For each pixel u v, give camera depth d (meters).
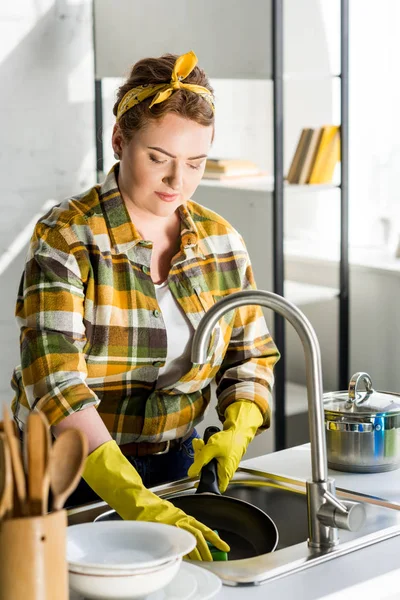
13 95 3.84
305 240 4.56
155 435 1.97
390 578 1.39
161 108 1.74
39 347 1.74
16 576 1.05
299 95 4.39
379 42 4.26
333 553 1.45
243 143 4.41
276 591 1.33
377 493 1.75
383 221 4.33
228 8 3.62
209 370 2.00
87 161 4.04
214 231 2.04
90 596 1.24
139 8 3.87
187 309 1.95
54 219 1.87
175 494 1.75
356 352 4.24
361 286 4.15
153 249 1.96
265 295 1.42
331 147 3.89
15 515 1.09
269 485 1.82
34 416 1.08
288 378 4.45
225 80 4.30
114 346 1.87
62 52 3.91
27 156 3.91
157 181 1.81
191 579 1.32
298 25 4.29
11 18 3.79
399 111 4.26
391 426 1.88
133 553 1.33
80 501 1.95
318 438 1.47
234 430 1.88
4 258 3.93
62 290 1.79
